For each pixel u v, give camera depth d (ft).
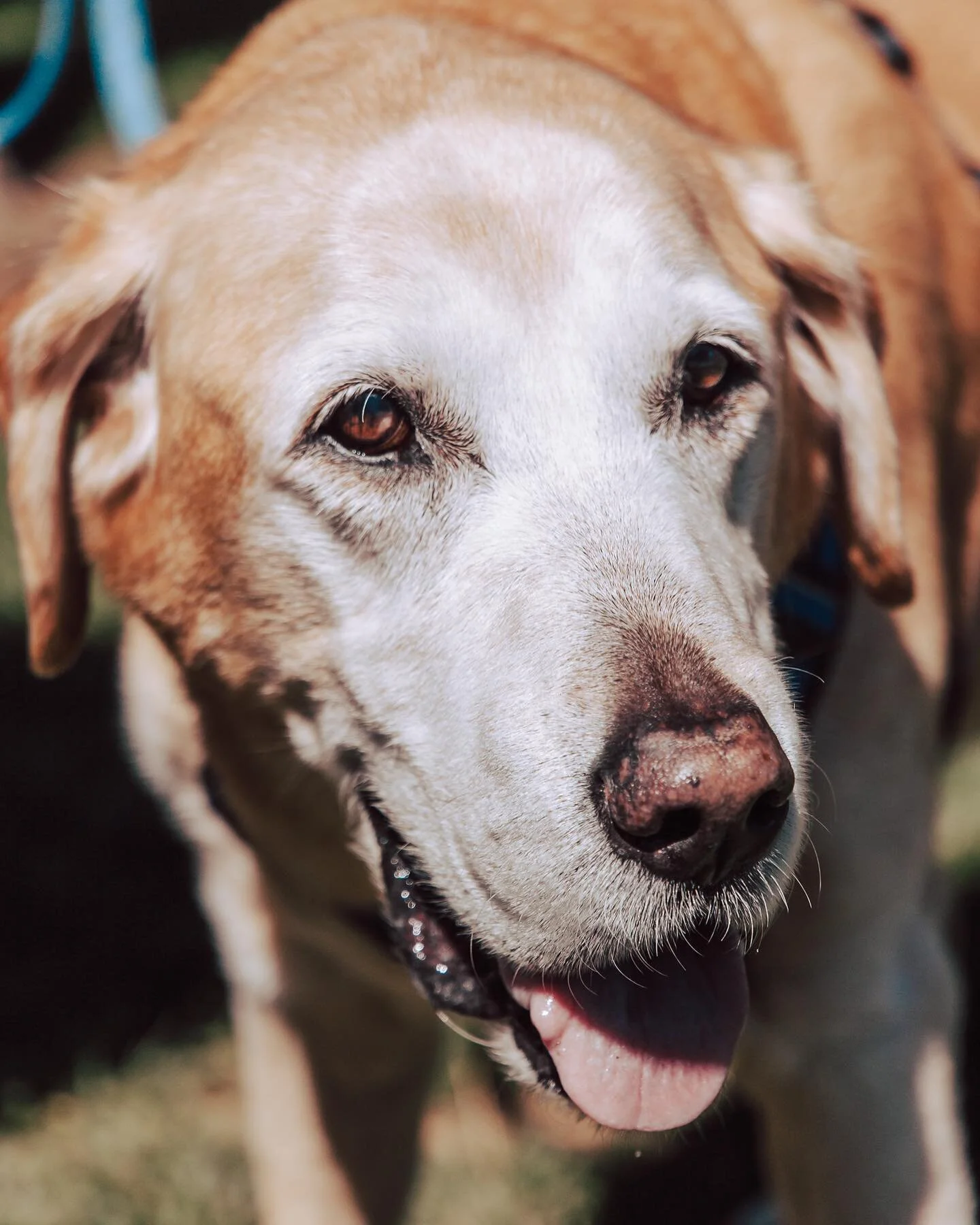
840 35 2.43
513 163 1.92
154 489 2.06
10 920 3.04
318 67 2.07
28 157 7.20
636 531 1.86
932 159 2.45
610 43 2.22
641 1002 1.88
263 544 1.97
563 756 1.77
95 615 3.88
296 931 2.24
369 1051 2.29
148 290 2.09
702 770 1.70
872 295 2.13
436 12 2.21
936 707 2.23
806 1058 2.10
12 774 3.39
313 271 1.92
